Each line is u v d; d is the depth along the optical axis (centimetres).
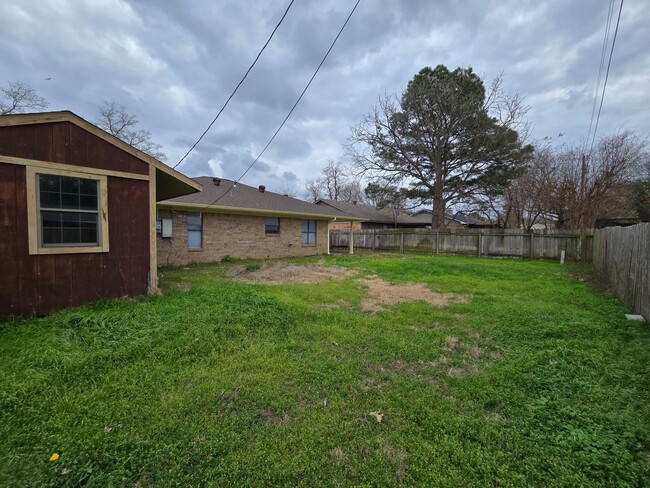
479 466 181
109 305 470
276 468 179
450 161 1948
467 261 1258
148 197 546
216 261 1133
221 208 1080
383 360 326
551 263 1207
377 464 184
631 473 174
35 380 256
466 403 248
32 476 169
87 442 194
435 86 1777
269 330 397
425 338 388
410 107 1866
